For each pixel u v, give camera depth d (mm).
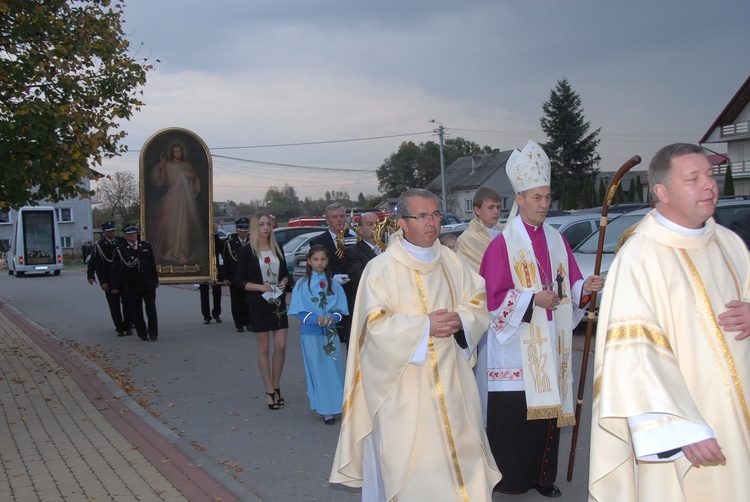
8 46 10117
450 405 4016
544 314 4934
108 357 11289
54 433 6871
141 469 5746
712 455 2736
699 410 2975
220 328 14195
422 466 3980
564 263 5172
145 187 14242
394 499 3996
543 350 4898
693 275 3084
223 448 6496
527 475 4945
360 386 4250
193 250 14406
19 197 10188
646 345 2928
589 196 39625
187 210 14398
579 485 5324
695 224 3107
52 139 9875
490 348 5008
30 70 9945
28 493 5250
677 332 3049
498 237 5152
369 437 4281
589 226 13953
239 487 5363
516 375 4918
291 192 77125
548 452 4977
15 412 7719
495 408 4965
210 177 14523
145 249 12812
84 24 10688
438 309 4137
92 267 13680
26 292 25203
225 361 10719
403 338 3928
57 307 19641
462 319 4105
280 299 7805
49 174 10016
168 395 8633
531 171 5016
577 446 6223
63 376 9688
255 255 7879
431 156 71938
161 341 12766
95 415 7555
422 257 4199
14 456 6152
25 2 9852
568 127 58875
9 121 9547
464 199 58875
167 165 14242
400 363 3943
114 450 6281
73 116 10133
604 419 3041
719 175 40094
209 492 5219
